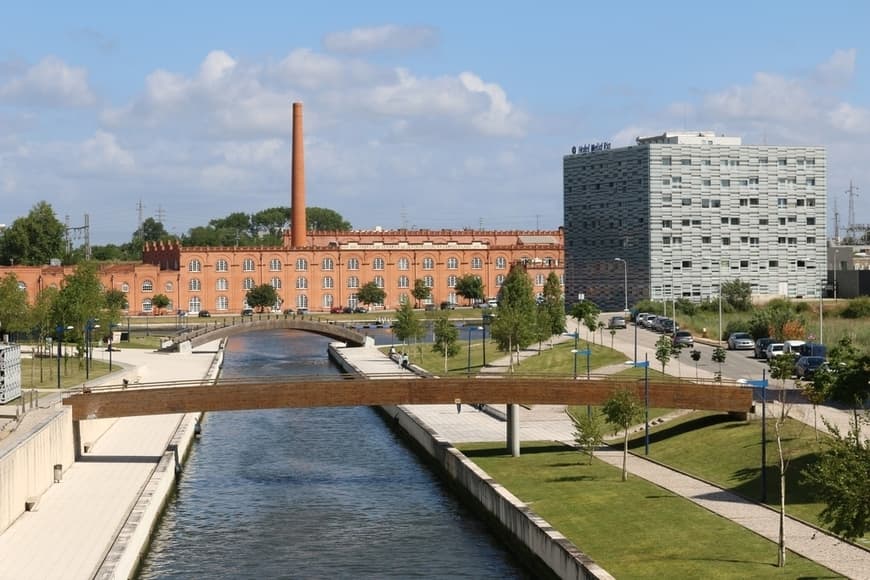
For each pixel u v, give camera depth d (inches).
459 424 4626.0
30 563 2578.7
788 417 3641.7
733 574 2255.2
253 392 3919.8
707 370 5255.9
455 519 3358.8
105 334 7834.6
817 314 7854.3
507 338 6422.2
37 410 3745.1
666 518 2755.9
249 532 3213.6
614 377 4320.9
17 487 3029.0
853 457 2060.8
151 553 3006.9
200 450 4603.8
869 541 2464.3
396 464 4288.9
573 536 2640.3
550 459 3732.8
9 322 7032.5
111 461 3919.8
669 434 3939.5
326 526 3277.6
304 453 4530.0
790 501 2864.2
